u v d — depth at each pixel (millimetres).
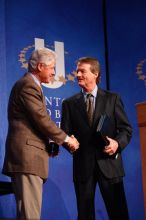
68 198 4645
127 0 5250
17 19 4633
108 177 3385
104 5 5219
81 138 3492
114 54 5148
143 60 5176
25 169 3033
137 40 5211
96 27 5125
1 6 4488
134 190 4922
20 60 4578
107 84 5102
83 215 3395
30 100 3096
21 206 3055
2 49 4430
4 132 4348
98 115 3500
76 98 3623
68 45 4910
